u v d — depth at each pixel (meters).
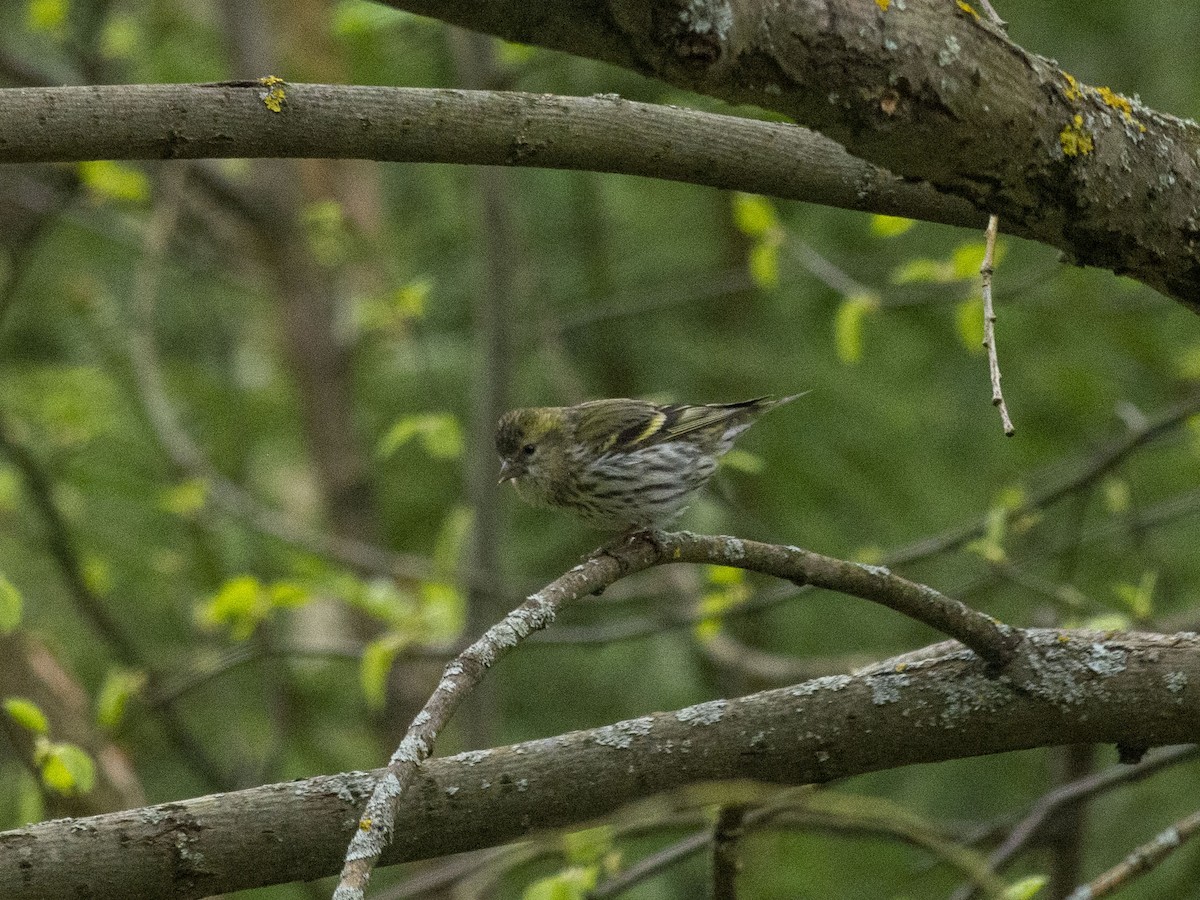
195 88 4.91
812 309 15.54
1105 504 14.44
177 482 13.89
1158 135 5.12
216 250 16.33
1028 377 15.12
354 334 15.49
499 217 12.95
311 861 5.11
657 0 4.23
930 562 14.57
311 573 11.89
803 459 14.97
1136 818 13.40
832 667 12.12
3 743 13.09
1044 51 17.14
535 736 15.40
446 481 16.78
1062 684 5.46
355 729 15.34
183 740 11.30
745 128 5.62
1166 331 15.31
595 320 14.52
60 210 12.15
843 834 9.02
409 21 12.14
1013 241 15.16
